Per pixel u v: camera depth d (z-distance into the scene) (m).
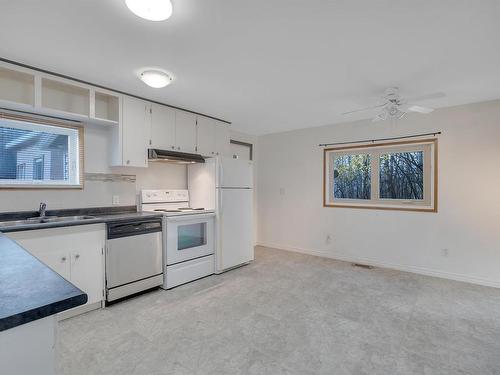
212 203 3.86
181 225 3.38
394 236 4.09
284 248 5.26
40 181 2.89
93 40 2.04
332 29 1.91
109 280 2.72
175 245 3.30
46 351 0.71
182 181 4.14
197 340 2.16
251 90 3.08
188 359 1.93
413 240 3.93
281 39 2.04
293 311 2.67
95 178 3.21
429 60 2.35
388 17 1.78
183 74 2.65
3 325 0.61
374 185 4.35
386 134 4.15
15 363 0.66
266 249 5.28
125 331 2.28
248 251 4.24
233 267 4.06
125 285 2.84
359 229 4.41
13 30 1.90
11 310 0.65
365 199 4.46
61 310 0.71
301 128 4.98
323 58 2.33
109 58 2.33
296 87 2.98
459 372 1.80
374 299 2.96
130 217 2.88
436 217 3.75
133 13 1.72
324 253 4.76
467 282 3.51
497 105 3.36
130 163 3.20
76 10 1.69
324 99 3.37
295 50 2.20
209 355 1.97
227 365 1.87
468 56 2.28
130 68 2.52
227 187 3.91
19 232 2.18
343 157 4.68
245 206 4.20
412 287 3.32
